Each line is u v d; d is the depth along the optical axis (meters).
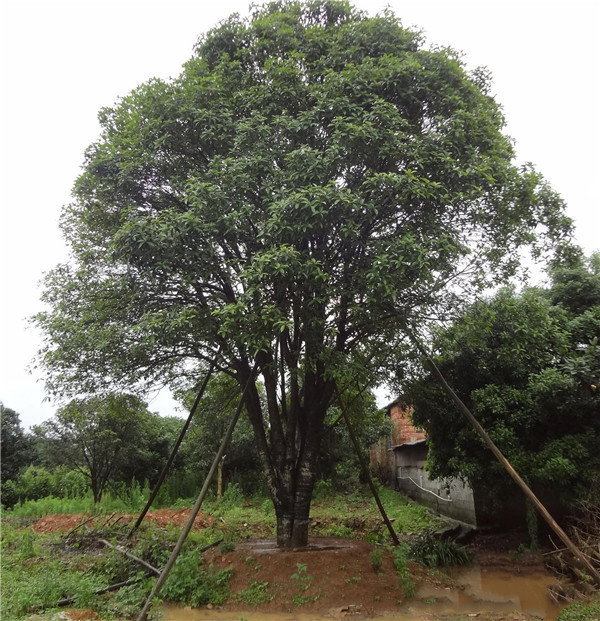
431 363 9.94
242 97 9.18
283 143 9.03
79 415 19.92
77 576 8.84
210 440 25.48
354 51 9.32
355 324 9.49
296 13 10.66
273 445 10.66
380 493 22.59
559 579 9.78
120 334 9.34
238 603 8.15
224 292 9.86
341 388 11.67
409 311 9.00
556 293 13.16
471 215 9.01
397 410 24.75
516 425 11.84
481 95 9.52
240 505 21.45
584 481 10.63
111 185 9.71
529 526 11.53
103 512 19.91
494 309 9.98
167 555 9.93
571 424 11.70
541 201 9.48
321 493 23.20
